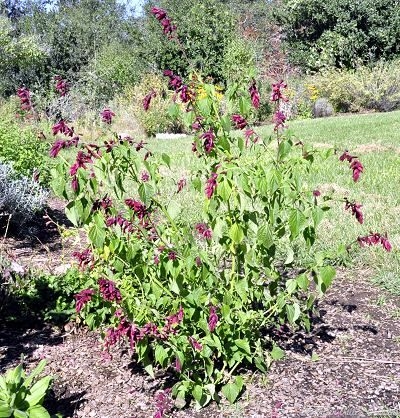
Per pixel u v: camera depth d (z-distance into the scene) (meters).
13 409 2.14
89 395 3.12
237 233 2.81
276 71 28.61
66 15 29.28
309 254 5.11
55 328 3.92
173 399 3.05
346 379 3.26
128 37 34.75
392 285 4.59
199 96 3.04
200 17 22.03
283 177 2.84
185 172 9.27
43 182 7.84
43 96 19.52
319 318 4.07
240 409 2.98
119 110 19.05
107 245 2.94
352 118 17.61
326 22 29.00
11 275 4.40
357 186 8.05
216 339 2.82
